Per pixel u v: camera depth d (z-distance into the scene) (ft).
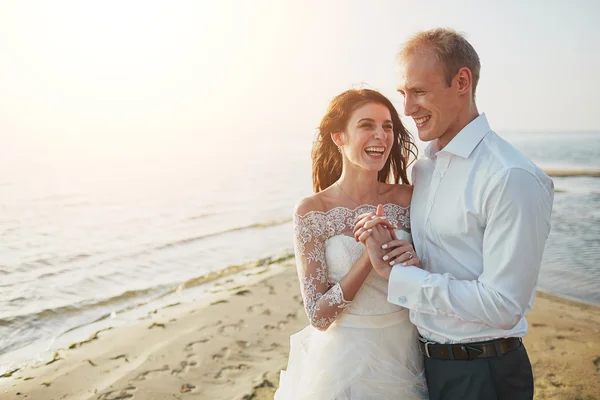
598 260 25.35
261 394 13.65
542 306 18.81
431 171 7.56
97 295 23.18
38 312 21.12
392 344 7.77
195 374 14.94
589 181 54.19
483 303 6.27
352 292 7.40
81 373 15.29
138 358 16.07
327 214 8.08
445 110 6.78
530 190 6.18
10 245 32.53
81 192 52.47
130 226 38.27
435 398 7.29
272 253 29.94
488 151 6.62
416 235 7.58
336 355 7.75
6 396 14.15
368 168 7.80
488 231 6.40
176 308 20.36
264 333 17.63
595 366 14.11
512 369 6.79
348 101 7.88
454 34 6.77
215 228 37.22
